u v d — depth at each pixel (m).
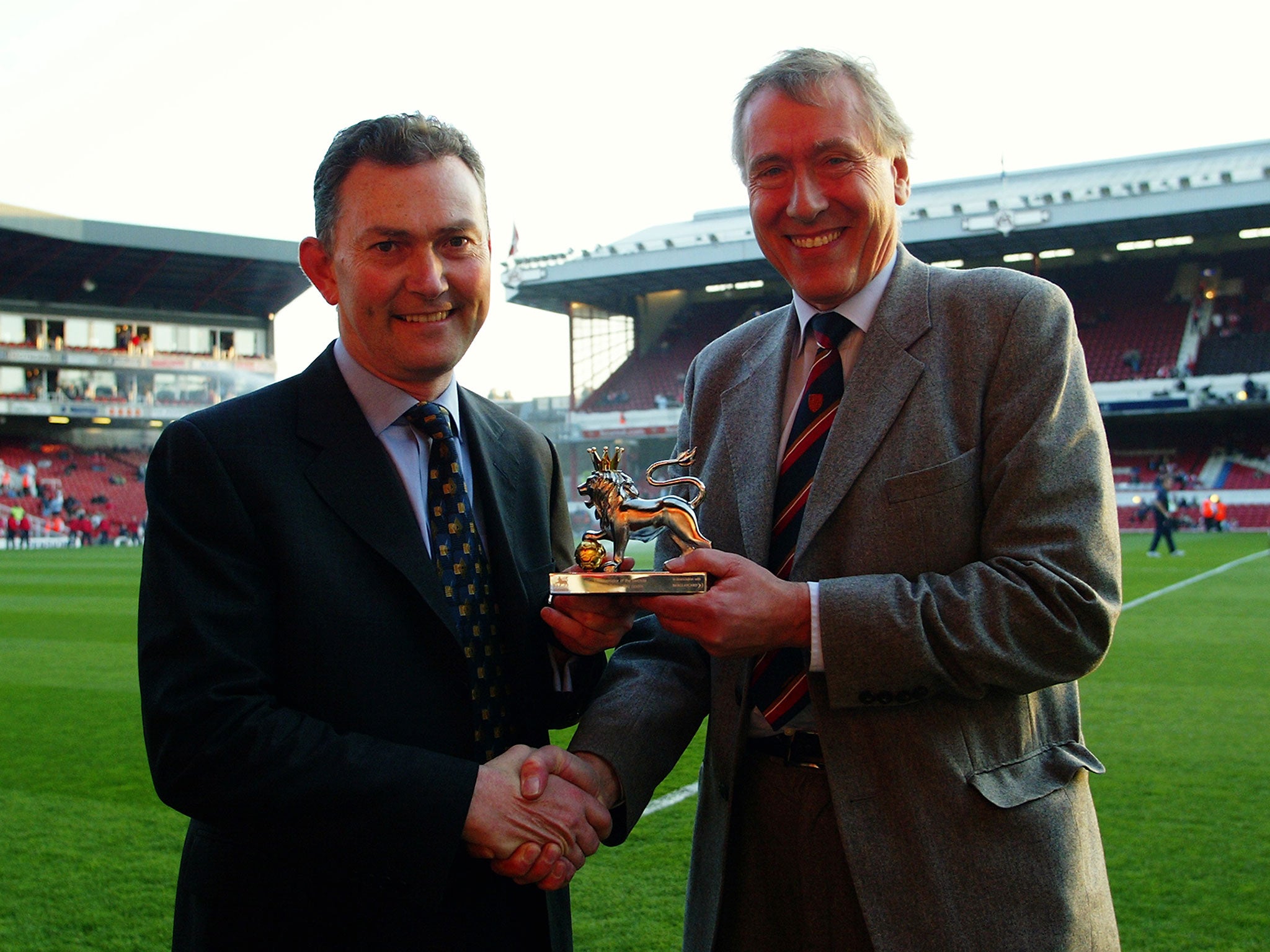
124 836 4.52
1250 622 10.51
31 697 7.62
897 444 1.87
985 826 1.77
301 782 1.61
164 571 1.73
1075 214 29.55
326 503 1.86
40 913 3.70
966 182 40.47
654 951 3.38
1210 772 5.21
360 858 1.65
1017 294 1.90
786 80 1.89
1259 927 3.43
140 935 3.52
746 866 2.01
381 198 1.83
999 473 1.82
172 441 1.82
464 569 1.96
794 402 2.12
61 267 40.22
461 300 1.92
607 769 1.94
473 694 1.91
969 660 1.70
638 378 40.34
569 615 1.89
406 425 2.00
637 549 22.88
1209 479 33.31
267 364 45.28
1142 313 35.41
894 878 1.77
